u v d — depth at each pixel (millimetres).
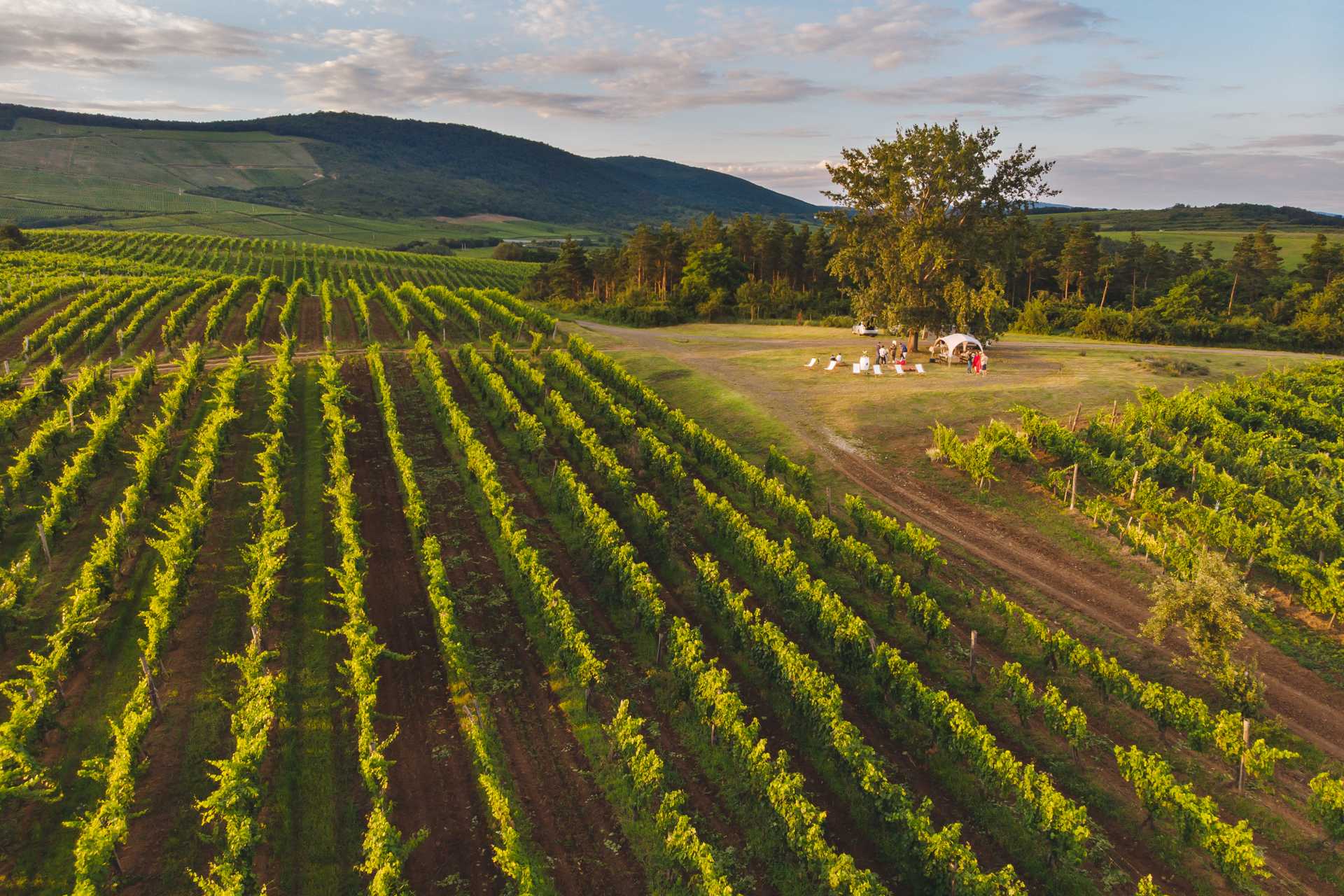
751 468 35656
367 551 29891
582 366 55531
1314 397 46188
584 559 31016
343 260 151250
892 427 42188
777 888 17297
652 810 19281
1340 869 17484
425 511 31531
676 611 28016
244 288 76688
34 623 25188
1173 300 89438
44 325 58656
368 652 22016
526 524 33656
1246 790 19688
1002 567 29844
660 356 62000
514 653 25266
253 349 58656
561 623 24094
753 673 24578
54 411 41906
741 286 102562
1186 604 22625
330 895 16688
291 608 26672
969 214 53219
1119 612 26906
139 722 19047
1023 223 54469
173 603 24391
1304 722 21906
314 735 21250
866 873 15930
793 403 47312
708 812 19312
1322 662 24188
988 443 35688
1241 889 16938
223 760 18656
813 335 74062
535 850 17953
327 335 64500
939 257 51562
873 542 32219
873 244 55250
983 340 55469
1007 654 25297
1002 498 34656
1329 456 37406
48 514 29266
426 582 28625
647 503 31891
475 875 17344
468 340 65500
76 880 16016
